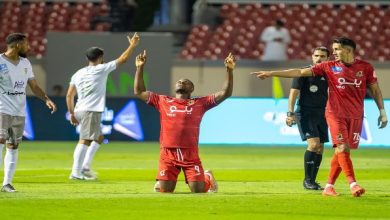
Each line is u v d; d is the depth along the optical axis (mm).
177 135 31484
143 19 94188
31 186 34688
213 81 73438
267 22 86188
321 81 34438
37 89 32625
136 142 67000
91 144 38844
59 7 88312
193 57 83938
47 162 49438
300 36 84750
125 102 67062
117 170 44188
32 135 67438
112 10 88375
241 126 66688
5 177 31922
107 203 28172
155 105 31938
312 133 34406
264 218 25266
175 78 73375
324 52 34094
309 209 27203
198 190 31766
